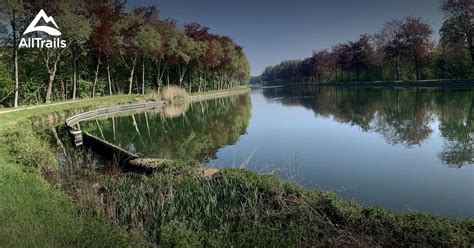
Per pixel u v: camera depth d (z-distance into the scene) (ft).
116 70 190.49
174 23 189.16
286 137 63.77
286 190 25.73
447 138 54.85
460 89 144.87
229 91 274.98
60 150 53.83
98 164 43.93
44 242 16.58
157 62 189.37
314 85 396.16
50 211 20.99
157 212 23.80
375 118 81.61
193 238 19.16
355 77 315.58
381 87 216.74
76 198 27.27
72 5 110.73
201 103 168.14
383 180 35.50
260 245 19.48
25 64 134.51
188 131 77.00
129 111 125.70
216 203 24.50
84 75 168.55
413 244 18.28
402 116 81.30
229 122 90.22
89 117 106.63
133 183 32.24
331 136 62.44
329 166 41.63
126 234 19.40
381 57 257.75
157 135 72.79
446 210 27.48
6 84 114.32
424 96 125.08
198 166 34.91
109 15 138.62
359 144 53.93
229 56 259.60
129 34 153.79
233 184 27.32
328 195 24.02
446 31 177.58
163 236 19.61
